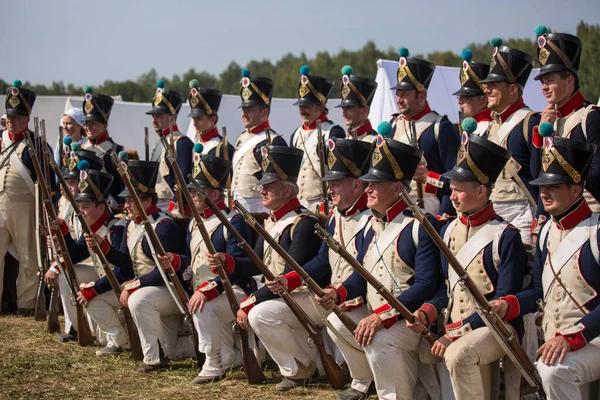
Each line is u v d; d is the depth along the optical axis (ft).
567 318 17.22
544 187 17.43
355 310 21.27
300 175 30.09
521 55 22.86
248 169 31.32
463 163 18.63
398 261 20.20
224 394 22.75
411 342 19.80
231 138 55.11
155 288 25.63
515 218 22.85
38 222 32.04
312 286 20.16
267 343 22.88
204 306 24.11
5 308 35.42
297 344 23.03
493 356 18.10
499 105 23.21
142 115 58.59
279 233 23.47
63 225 29.01
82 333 28.48
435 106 43.62
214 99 33.40
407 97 25.79
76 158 31.76
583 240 17.08
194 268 25.70
